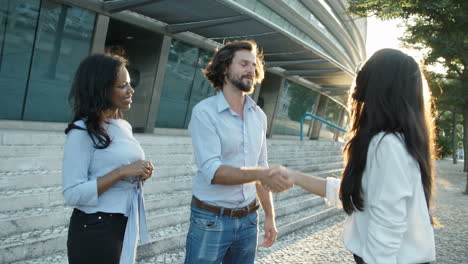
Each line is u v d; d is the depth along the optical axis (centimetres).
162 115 1169
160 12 907
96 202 172
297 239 495
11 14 780
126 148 189
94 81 177
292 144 1214
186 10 852
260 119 224
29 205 379
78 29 882
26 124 827
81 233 175
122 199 186
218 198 205
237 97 213
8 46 787
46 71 852
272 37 954
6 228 325
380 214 125
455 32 1017
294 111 1956
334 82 1780
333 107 2625
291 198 664
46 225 354
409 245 132
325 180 159
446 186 1269
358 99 146
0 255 288
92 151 180
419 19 1109
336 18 2219
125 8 869
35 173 439
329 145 1453
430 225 133
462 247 496
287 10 1398
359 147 136
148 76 1102
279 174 160
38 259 307
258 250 434
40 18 820
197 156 202
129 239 187
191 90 1238
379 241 123
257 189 234
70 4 851
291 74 1587
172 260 355
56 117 888
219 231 206
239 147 206
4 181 399
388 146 128
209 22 927
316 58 1194
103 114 182
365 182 136
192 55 1207
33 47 823
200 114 201
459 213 745
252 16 781
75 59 892
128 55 1151
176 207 479
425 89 150
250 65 206
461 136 4262
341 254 437
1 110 798
